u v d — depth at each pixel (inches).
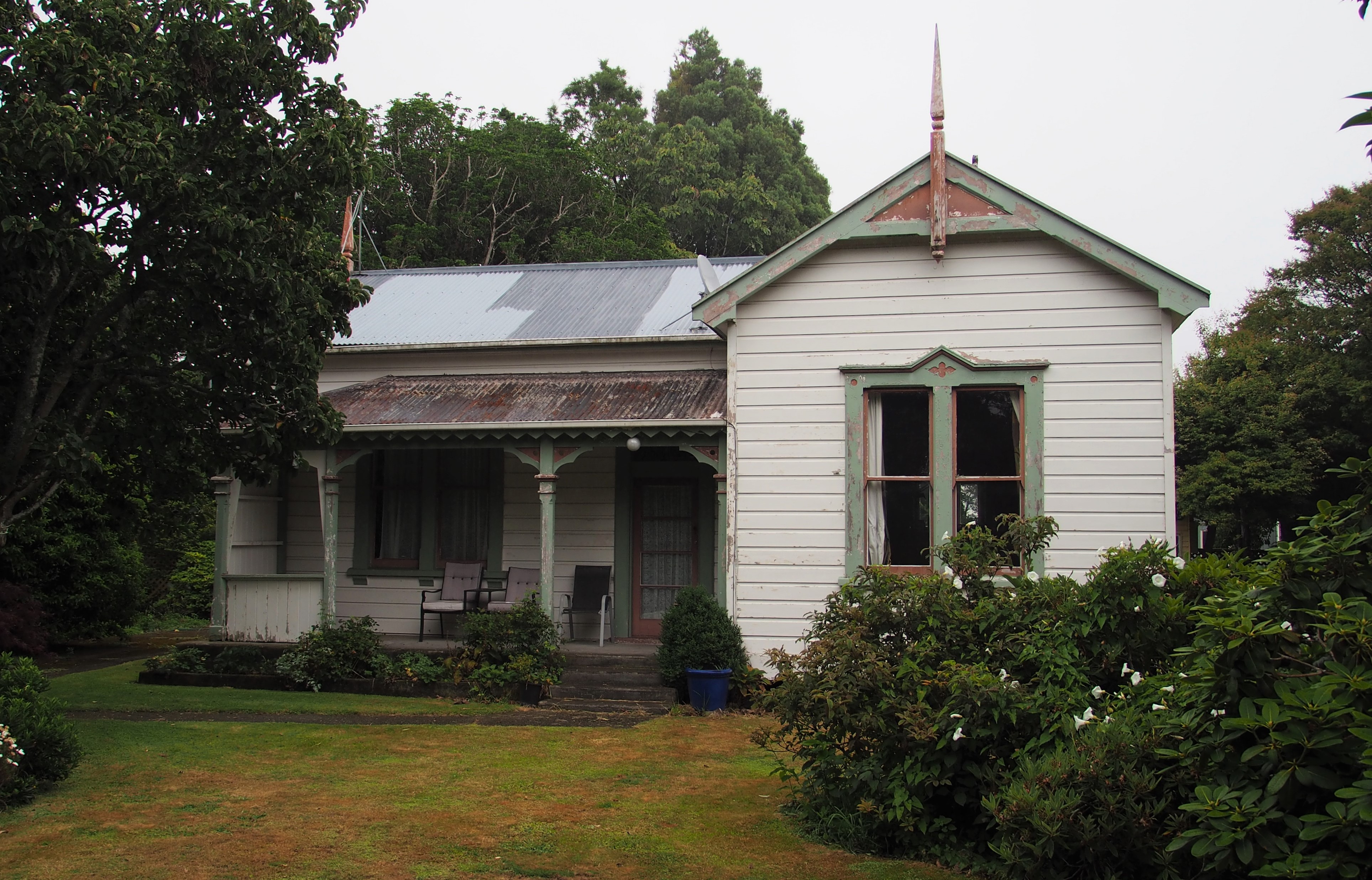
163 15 388.2
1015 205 456.4
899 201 467.2
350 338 603.8
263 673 510.3
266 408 416.2
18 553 650.8
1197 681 187.6
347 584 587.5
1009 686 233.6
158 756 350.9
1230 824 169.9
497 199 1473.9
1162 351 450.6
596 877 229.8
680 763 348.2
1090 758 204.2
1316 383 1127.0
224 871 233.5
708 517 556.4
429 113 1477.6
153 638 794.2
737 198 1745.8
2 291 357.1
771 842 255.0
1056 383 457.7
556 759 353.1
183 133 383.2
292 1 389.1
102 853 245.4
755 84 2140.7
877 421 475.2
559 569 564.4
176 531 930.1
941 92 464.8
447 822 274.2
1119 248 446.3
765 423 481.1
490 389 555.2
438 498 585.9
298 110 405.7
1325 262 1206.3
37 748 305.3
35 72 333.7
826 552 471.5
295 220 410.9
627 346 566.6
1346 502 186.7
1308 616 181.8
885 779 249.1
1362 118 154.7
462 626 514.9
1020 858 206.4
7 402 390.3
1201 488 1112.2
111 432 422.0
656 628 557.0
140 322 414.9
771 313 484.4
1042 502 453.4
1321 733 164.7
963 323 467.5
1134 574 239.1
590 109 2011.6
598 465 566.3
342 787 312.0
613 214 1499.8
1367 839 156.9
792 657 278.8
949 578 280.2
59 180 340.5
